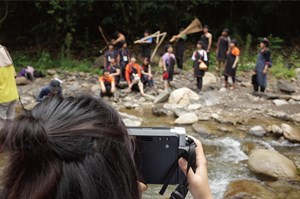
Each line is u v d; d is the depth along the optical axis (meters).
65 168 0.59
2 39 15.43
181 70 11.70
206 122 7.19
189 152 0.94
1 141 0.60
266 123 7.16
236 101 8.59
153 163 0.99
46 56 12.77
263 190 4.37
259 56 8.92
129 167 0.65
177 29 15.99
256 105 8.28
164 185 0.98
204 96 8.76
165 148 0.98
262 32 16.81
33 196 0.58
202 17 16.61
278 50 14.88
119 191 0.62
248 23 16.16
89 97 0.69
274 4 15.99
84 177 0.59
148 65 9.77
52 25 15.07
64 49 14.33
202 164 0.96
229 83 10.21
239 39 15.52
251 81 9.76
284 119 7.42
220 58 11.23
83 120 0.63
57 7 13.62
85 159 0.60
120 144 0.64
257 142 6.20
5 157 0.61
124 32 15.80
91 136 0.61
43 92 5.66
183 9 15.93
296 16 17.06
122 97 8.95
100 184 0.60
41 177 0.59
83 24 15.74
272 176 4.79
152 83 9.72
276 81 10.55
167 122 7.23
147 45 11.51
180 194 0.91
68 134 0.60
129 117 7.20
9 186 0.60
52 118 0.62
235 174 4.98
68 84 10.16
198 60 9.25
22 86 9.92
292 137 6.21
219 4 16.67
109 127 0.64
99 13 15.60
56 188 0.58
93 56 14.06
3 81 4.95
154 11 15.67
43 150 0.59
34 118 0.62
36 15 15.74
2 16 15.28
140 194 0.67
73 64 12.39
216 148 5.94
